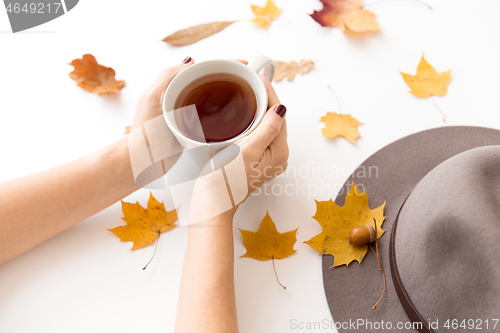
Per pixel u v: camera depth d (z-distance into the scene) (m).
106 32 0.75
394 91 0.69
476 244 0.49
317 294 0.59
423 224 0.52
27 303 0.60
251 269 0.60
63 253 0.62
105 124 0.70
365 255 0.59
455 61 0.70
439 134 0.64
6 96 0.72
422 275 0.53
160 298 0.60
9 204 0.59
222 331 0.53
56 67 0.73
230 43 0.74
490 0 0.73
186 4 0.77
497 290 0.49
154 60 0.73
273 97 0.61
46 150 0.68
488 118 0.66
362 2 0.75
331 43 0.73
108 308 0.60
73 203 0.61
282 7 0.75
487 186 0.51
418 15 0.73
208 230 0.58
